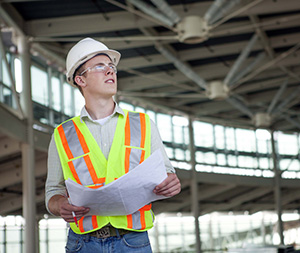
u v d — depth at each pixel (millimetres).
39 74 26812
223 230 49250
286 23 24906
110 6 21938
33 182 21562
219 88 27703
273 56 29906
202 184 40562
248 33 26500
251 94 38281
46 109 27094
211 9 19953
